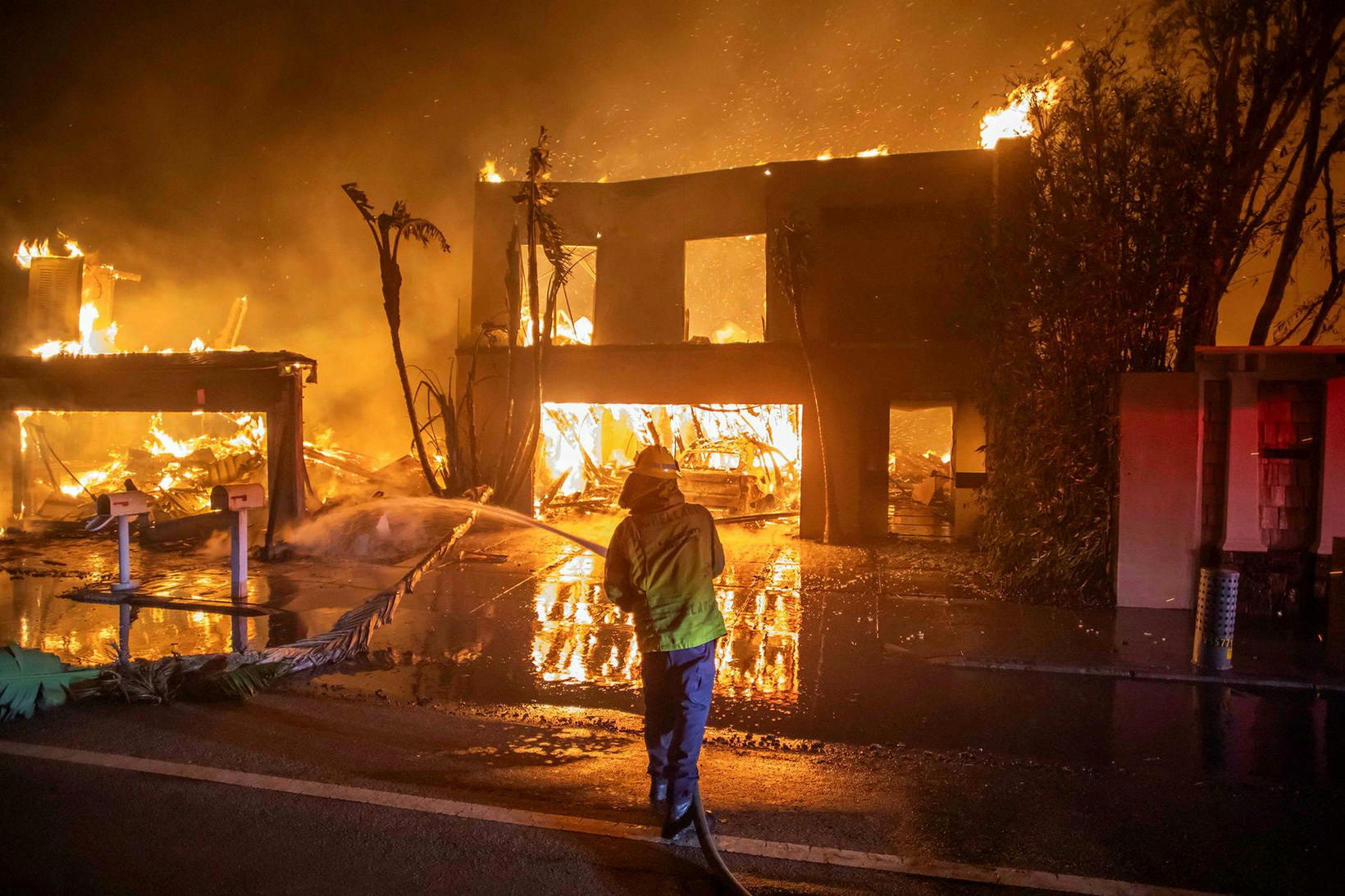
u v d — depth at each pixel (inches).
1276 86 390.0
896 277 543.2
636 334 610.9
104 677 232.2
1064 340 402.0
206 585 394.9
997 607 371.9
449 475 621.9
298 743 205.6
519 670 276.8
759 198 574.2
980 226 460.1
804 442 552.1
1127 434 367.9
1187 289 398.6
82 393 495.2
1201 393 360.8
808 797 181.8
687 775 155.3
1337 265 426.0
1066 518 398.9
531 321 627.5
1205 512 365.4
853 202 545.6
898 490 739.4
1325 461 340.5
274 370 468.4
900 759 207.0
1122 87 397.7
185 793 175.3
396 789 179.3
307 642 277.1
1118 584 371.6
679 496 165.6
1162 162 375.9
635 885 143.9
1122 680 274.5
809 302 550.9
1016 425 429.7
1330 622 295.1
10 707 214.1
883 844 159.5
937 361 525.7
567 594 386.3
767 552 507.8
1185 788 191.0
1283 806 181.5
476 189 625.9
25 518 543.2
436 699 245.9
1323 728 232.7
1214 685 271.3
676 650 157.0
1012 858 155.2
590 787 184.2
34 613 344.8
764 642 316.2
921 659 294.4
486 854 152.8
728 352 561.6
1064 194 405.7
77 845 153.5
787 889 142.9
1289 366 345.1
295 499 471.5
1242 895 144.1
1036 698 256.1
